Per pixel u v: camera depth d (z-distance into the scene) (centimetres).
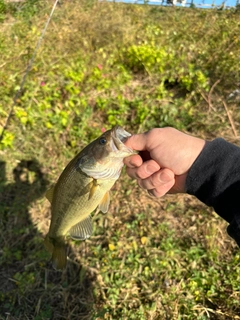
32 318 52
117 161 31
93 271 56
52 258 38
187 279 56
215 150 31
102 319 52
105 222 62
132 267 57
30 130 71
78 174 33
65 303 54
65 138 73
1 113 71
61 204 35
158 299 53
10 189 65
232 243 60
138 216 63
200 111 82
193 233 62
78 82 81
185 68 91
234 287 54
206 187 30
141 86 87
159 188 34
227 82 87
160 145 33
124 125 77
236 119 80
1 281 56
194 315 52
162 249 59
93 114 78
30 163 68
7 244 59
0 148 68
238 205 28
